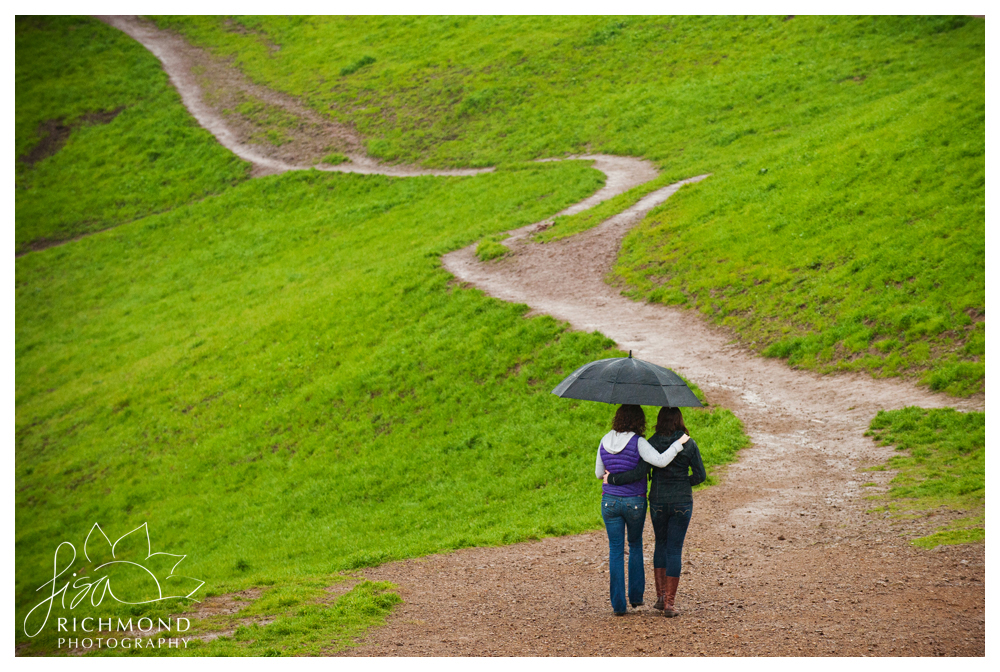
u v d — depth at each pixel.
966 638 8.06
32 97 82.00
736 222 32.75
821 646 8.02
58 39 91.38
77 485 29.53
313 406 28.34
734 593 9.90
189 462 28.00
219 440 28.64
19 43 89.75
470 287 32.78
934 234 25.08
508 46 74.44
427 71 74.00
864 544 11.58
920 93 37.25
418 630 9.25
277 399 30.09
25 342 47.34
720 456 17.27
